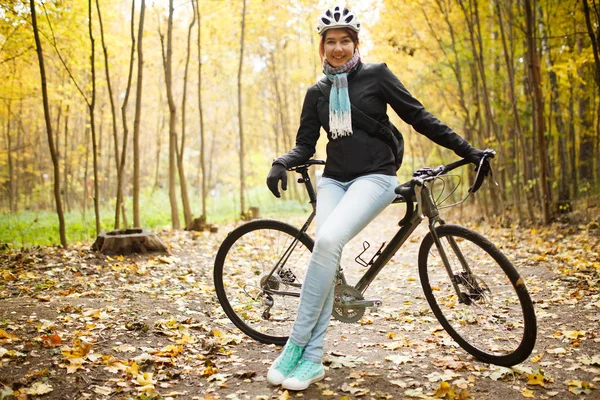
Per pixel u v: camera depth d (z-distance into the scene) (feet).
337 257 8.24
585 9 23.21
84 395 7.60
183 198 29.66
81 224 36.32
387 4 34.04
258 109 80.89
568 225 25.86
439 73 36.35
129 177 81.10
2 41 26.96
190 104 72.95
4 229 33.40
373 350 9.95
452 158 46.83
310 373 8.18
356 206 8.35
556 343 9.91
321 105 9.02
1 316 10.59
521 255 19.33
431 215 9.08
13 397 7.31
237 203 64.44
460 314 10.05
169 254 19.25
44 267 16.34
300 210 55.52
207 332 10.75
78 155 60.29
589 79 33.27
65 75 42.29
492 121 31.19
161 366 8.81
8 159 56.08
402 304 13.80
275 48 63.00
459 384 8.09
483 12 31.91
